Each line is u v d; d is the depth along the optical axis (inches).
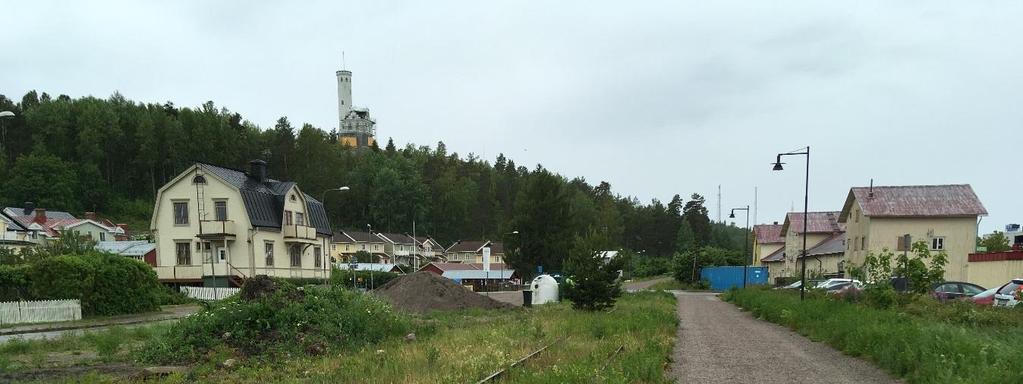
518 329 617.9
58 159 3267.7
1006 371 316.5
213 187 1545.3
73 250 1218.0
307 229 1729.8
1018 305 668.1
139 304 1038.4
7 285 921.5
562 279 1438.2
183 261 1544.0
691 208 5270.7
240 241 1526.8
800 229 2285.9
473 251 4099.4
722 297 1616.6
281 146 3949.3
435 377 359.3
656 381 356.5
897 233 1593.3
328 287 641.0
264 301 543.5
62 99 4005.9
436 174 4859.7
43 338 601.9
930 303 696.4
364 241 3629.4
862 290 796.6
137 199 3609.7
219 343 500.4
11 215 2209.6
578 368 347.3
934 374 351.6
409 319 720.3
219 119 3796.8
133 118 3676.2
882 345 455.2
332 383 358.0
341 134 6102.4
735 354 506.6
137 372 416.5
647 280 3617.1
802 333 669.3
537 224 2282.2
